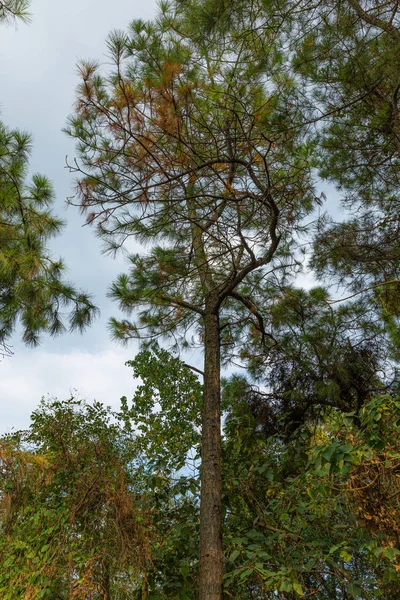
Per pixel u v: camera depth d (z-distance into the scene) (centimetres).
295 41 564
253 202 550
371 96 586
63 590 488
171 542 533
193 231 607
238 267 584
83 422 819
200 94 534
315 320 781
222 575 443
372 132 623
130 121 494
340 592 534
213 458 499
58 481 571
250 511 564
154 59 554
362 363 755
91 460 597
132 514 527
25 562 504
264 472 561
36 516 529
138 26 566
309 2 526
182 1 572
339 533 492
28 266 649
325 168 699
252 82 547
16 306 718
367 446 402
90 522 526
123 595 554
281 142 569
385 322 756
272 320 762
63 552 502
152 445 967
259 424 769
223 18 527
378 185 693
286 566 464
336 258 711
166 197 521
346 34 546
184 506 574
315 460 417
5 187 682
